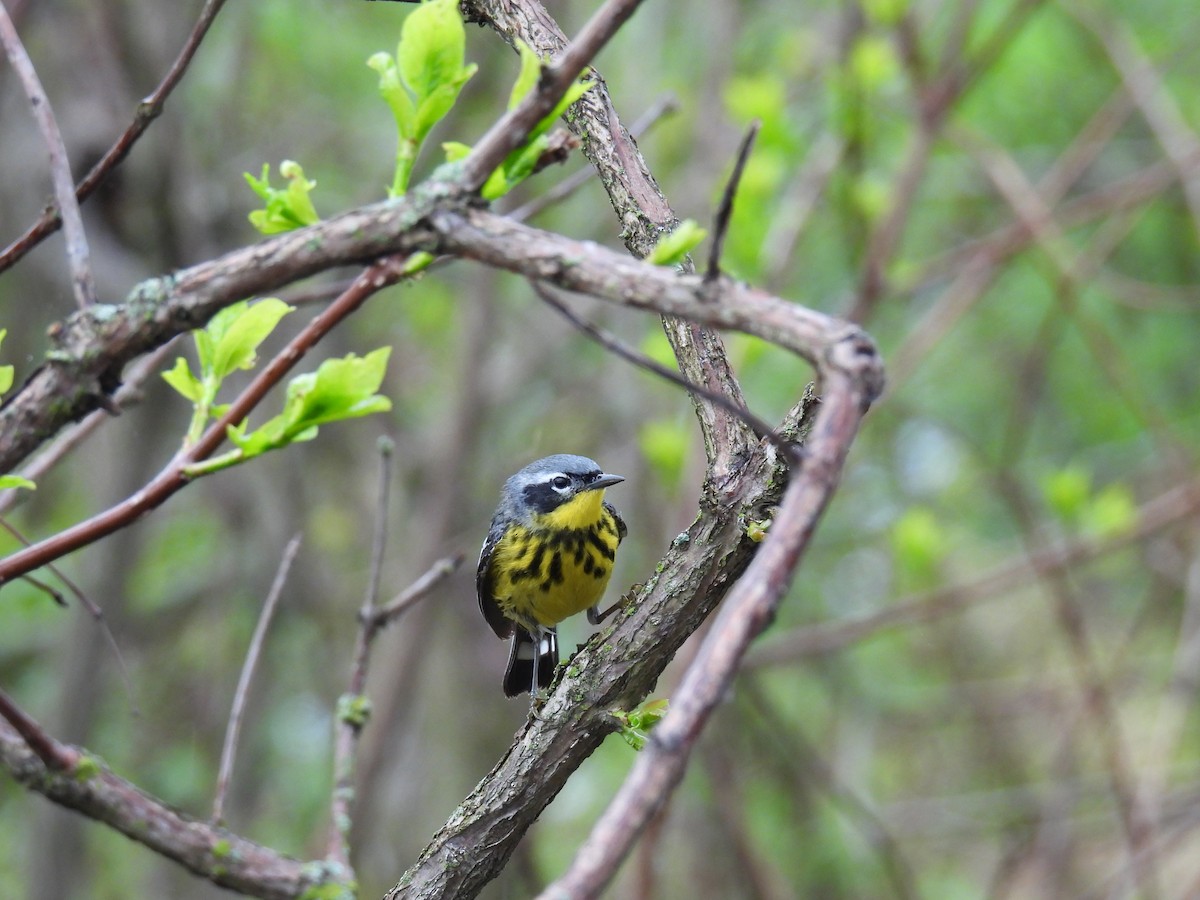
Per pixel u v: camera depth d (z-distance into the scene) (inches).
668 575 180.4
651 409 543.8
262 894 150.7
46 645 573.0
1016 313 588.4
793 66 464.8
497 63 530.0
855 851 607.5
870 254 404.5
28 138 471.2
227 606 548.4
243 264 123.1
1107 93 576.7
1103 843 599.8
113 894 571.8
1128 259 594.6
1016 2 472.1
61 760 144.9
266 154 555.8
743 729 615.5
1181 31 543.8
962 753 703.7
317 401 135.5
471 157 117.4
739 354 393.1
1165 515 416.8
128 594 507.5
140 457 463.8
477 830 188.7
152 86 450.9
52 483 576.1
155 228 450.9
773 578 92.4
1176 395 586.9
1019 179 438.9
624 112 536.4
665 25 567.2
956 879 656.4
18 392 129.1
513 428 622.2
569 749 185.0
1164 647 645.3
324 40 576.7
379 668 557.9
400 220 116.9
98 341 126.9
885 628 452.8
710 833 579.5
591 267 110.5
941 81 430.0
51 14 455.5
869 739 666.2
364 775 485.4
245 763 534.6
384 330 609.6
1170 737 474.6
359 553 593.9
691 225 117.5
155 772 552.1
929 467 637.9
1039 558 419.2
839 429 97.2
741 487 175.9
